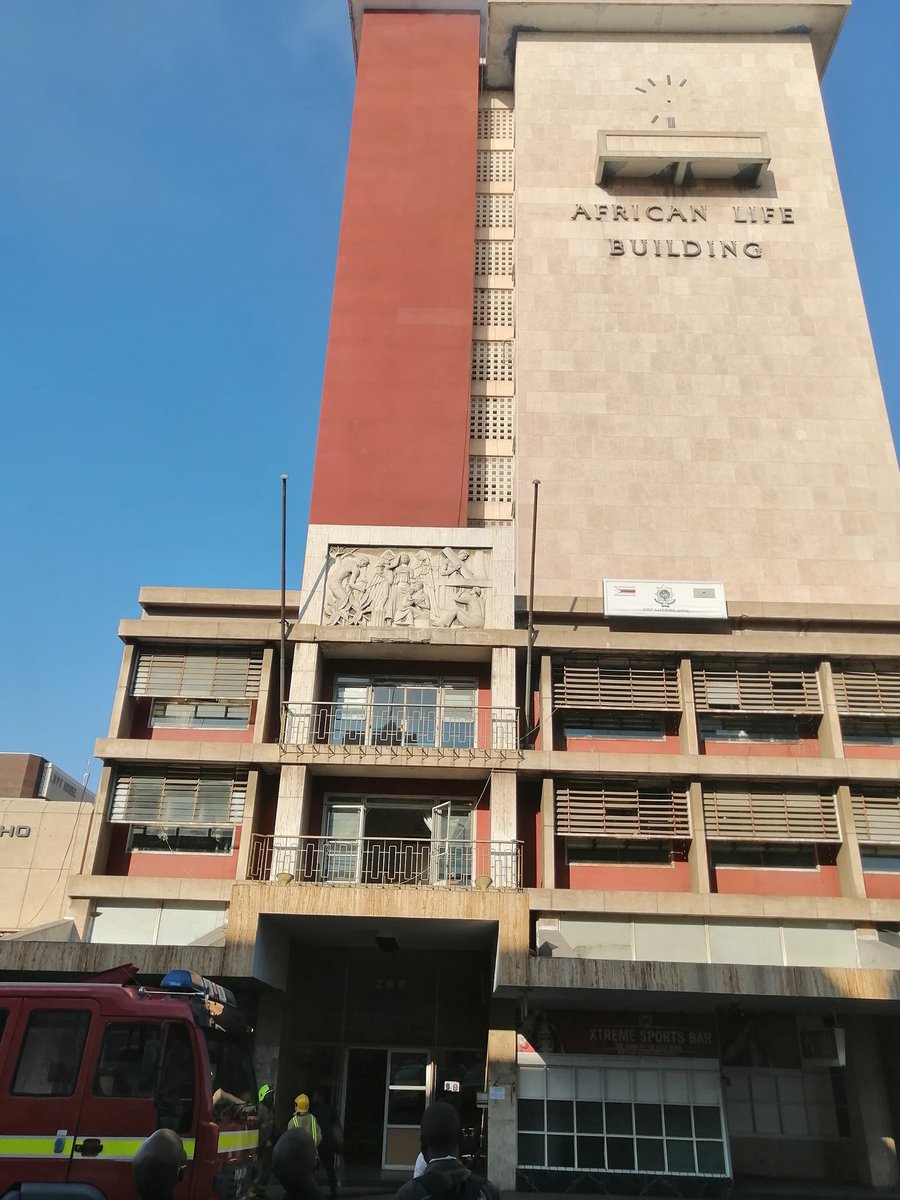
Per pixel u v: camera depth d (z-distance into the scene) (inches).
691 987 738.8
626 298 1318.9
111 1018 392.8
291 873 876.0
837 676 990.4
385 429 1278.3
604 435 1227.2
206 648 1000.2
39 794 1291.8
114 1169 363.9
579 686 984.9
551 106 1473.9
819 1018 845.8
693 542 1163.3
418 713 984.9
